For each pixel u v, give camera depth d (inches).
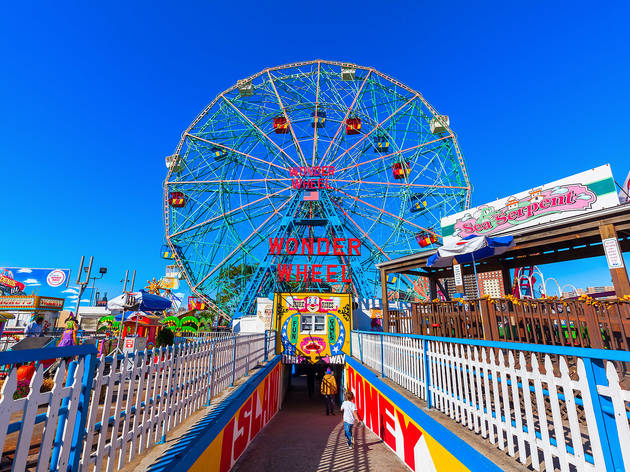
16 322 1001.5
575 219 394.9
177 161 1546.5
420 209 1482.5
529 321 284.4
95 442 154.9
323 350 684.1
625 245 459.5
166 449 147.2
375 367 413.1
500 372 145.9
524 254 586.6
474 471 138.9
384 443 343.3
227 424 220.5
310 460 301.9
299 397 776.9
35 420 81.0
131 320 559.2
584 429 161.2
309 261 1026.7
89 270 1189.7
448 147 1512.1
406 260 623.5
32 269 1669.5
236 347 329.1
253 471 273.4
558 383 113.1
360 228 1467.8
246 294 1311.5
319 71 1635.1
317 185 1491.1
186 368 198.2
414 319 390.6
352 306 723.4
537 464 121.8
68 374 97.4
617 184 474.0
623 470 90.2
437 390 212.7
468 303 323.9
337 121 1600.6
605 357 95.6
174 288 2111.2
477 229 660.1
